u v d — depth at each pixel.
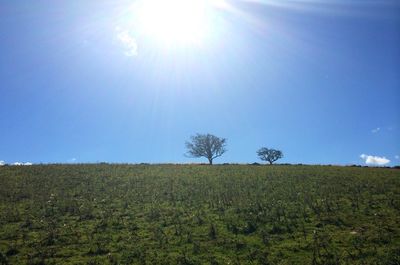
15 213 27.45
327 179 42.00
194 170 51.94
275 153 107.81
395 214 26.41
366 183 38.97
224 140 98.56
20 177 42.19
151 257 19.75
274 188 36.94
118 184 39.66
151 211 28.50
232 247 21.08
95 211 28.58
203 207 29.78
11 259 19.22
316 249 20.45
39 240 21.95
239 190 36.06
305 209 28.23
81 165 54.78
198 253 20.30
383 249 20.06
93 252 20.47
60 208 29.16
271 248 20.75
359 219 25.53
